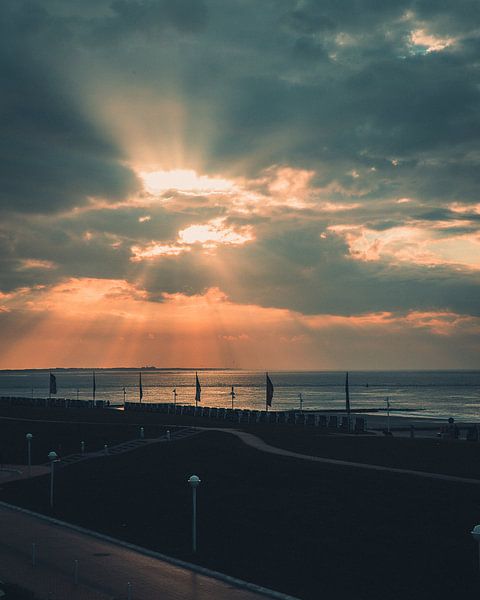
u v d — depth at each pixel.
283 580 43.16
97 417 133.00
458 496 53.81
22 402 178.38
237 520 58.03
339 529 52.06
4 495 75.88
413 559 44.84
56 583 42.91
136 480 76.62
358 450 77.56
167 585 42.69
